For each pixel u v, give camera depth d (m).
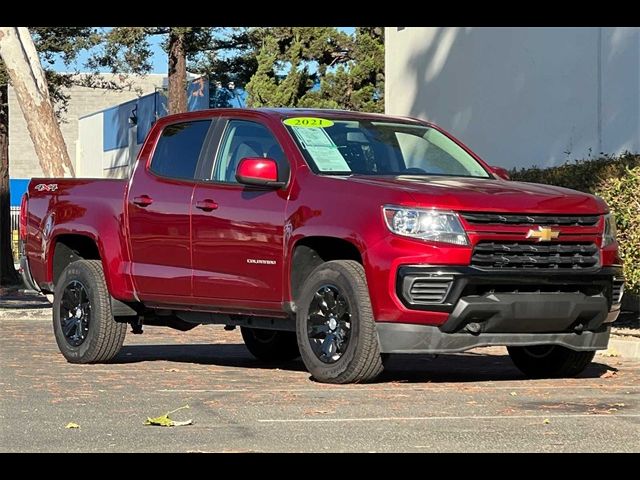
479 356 12.76
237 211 10.37
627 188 14.35
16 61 21.38
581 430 7.22
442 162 10.79
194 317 11.30
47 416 7.85
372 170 10.30
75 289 11.79
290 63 37.38
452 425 7.40
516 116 21.02
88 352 11.58
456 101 23.02
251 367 11.66
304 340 9.80
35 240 12.46
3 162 32.28
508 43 21.25
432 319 9.20
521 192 9.67
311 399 8.65
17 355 12.61
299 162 10.12
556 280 9.48
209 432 7.16
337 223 9.59
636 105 17.89
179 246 10.87
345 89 38.09
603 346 10.02
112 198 11.62
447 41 23.31
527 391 9.19
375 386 9.48
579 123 19.23
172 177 11.12
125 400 8.66
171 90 33.72
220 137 10.88
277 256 10.03
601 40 18.67
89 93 69.75
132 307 11.62
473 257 9.25
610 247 9.94
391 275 9.25
